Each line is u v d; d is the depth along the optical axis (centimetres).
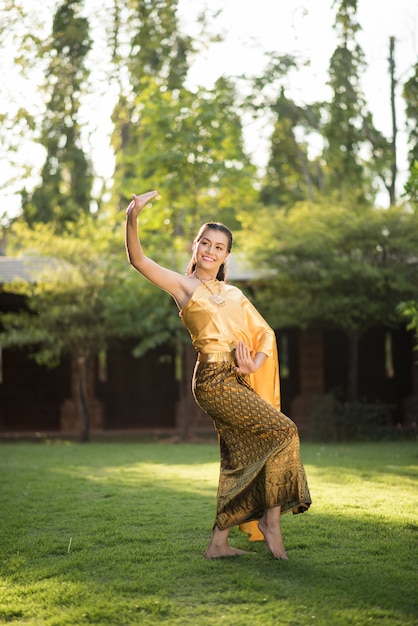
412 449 1051
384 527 452
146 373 1689
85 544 418
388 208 1269
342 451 1027
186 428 1330
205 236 376
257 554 387
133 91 1505
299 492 369
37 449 1104
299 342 1496
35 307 1280
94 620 294
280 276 1255
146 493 601
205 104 1384
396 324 1291
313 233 1227
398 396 1662
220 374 367
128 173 1895
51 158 1992
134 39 1403
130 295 1219
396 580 339
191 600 316
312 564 368
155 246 1357
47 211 2094
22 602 320
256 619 292
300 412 1476
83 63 1357
